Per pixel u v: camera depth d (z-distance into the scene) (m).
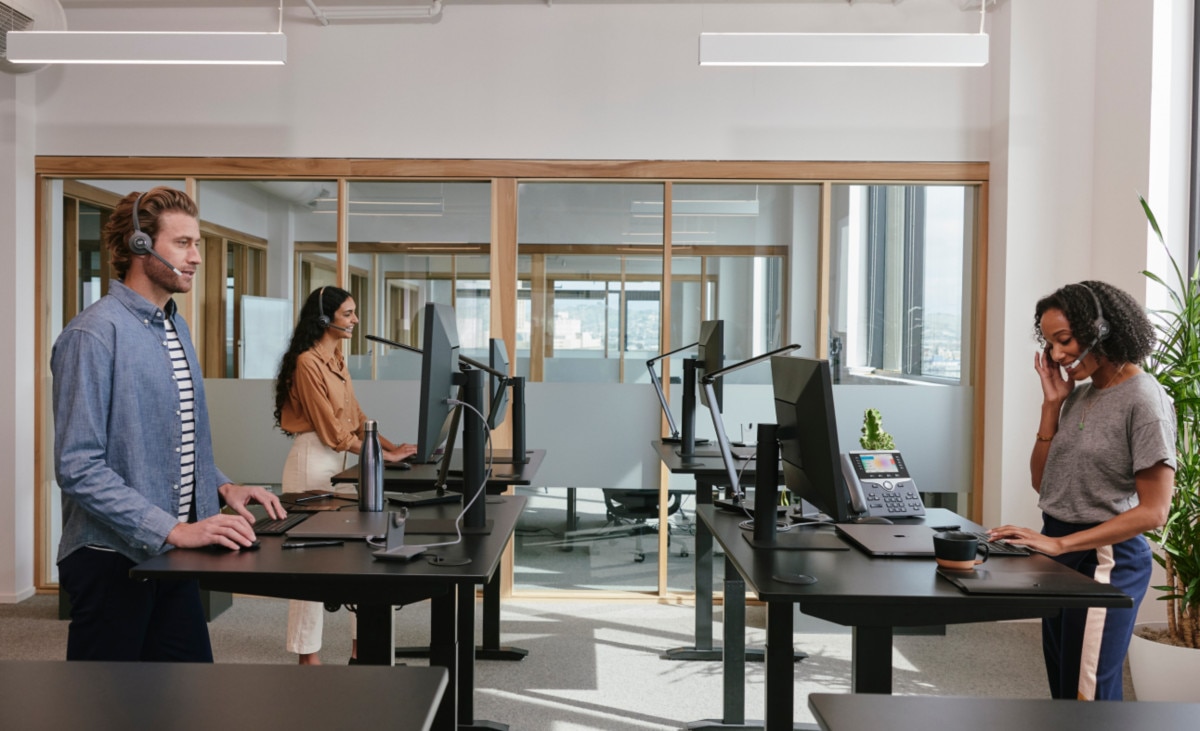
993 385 4.52
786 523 2.55
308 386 3.39
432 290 4.72
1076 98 4.34
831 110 4.60
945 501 4.69
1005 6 4.39
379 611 2.07
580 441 4.75
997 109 4.48
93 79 4.61
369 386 4.71
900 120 4.59
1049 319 2.32
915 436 4.68
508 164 4.63
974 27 4.50
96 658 1.96
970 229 4.67
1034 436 4.40
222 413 4.71
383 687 1.16
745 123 4.61
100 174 4.62
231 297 4.72
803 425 2.13
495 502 2.72
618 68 4.61
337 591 1.86
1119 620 2.23
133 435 1.97
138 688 1.15
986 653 3.99
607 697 3.40
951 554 1.93
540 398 4.75
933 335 4.69
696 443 4.24
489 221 4.70
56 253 4.69
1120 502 2.24
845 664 3.81
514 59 4.61
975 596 1.78
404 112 4.62
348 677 1.20
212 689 1.15
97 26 4.57
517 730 3.07
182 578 1.82
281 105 4.62
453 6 4.61
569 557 4.78
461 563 1.92
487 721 3.11
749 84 4.60
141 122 4.61
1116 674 2.24
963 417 4.68
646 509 4.76
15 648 3.85
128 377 1.96
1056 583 1.84
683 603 4.73
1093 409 2.29
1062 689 2.30
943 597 1.78
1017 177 4.38
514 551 4.79
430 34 4.61
